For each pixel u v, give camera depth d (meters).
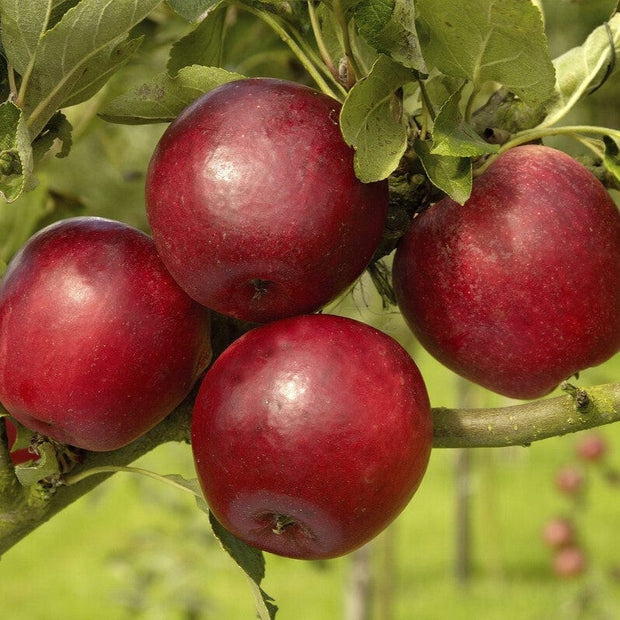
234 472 0.59
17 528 0.66
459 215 0.63
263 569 0.63
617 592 2.25
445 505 3.62
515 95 0.66
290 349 0.59
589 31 0.74
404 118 0.62
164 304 0.62
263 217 0.59
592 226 0.63
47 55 0.61
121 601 1.83
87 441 0.62
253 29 0.79
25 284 0.62
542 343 0.63
